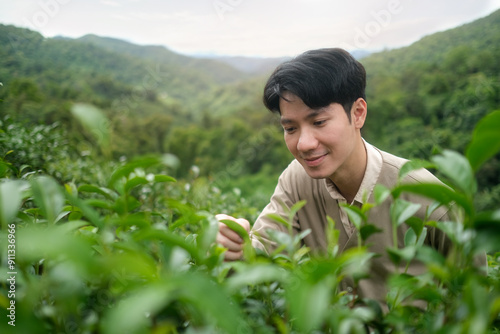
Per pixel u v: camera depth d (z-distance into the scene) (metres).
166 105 66.19
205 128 59.84
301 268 0.61
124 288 0.55
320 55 1.20
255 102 63.66
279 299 0.65
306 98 1.17
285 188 1.53
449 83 38.91
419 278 0.57
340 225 1.44
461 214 0.58
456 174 0.49
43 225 0.81
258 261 0.69
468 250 0.54
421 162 0.62
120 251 0.67
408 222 0.70
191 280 0.38
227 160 46.84
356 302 0.65
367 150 1.43
